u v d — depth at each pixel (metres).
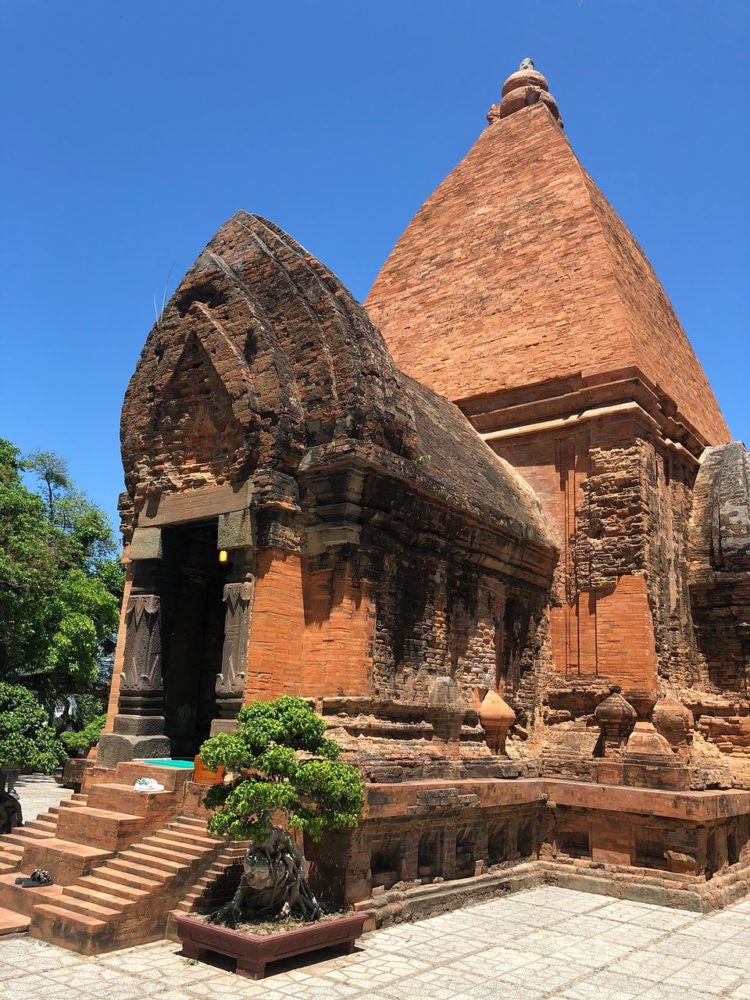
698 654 21.02
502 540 18.06
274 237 16.84
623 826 16.36
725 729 20.14
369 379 14.88
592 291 22.03
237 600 14.30
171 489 16.36
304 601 14.54
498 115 28.06
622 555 19.19
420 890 13.52
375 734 14.02
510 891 15.66
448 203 27.48
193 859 11.89
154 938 11.35
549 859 17.03
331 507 14.35
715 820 16.08
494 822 15.84
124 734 15.70
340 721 13.52
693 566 21.45
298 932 10.43
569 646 19.62
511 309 23.73
